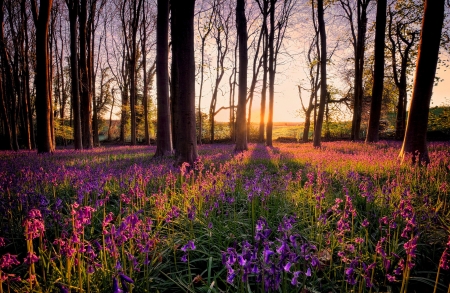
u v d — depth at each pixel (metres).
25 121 26.20
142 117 42.09
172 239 3.49
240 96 16.39
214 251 3.43
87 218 2.55
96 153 15.72
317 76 30.36
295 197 5.09
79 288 2.39
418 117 8.46
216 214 4.71
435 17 8.14
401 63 26.09
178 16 8.79
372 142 18.09
